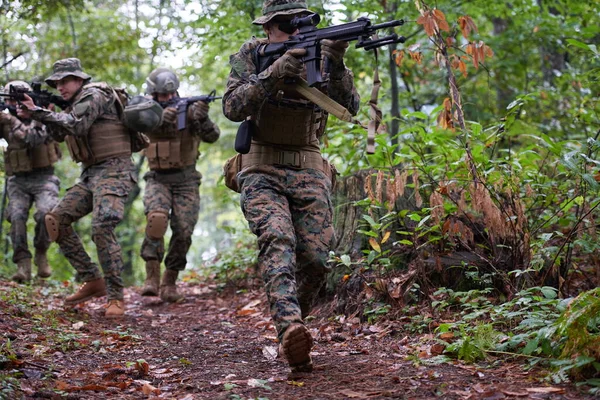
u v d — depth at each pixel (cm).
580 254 564
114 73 1502
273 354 453
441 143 556
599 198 475
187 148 776
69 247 679
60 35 1320
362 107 758
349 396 334
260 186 409
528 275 485
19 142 860
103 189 654
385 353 439
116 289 666
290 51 383
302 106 412
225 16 962
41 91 690
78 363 432
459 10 927
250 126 415
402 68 1008
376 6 895
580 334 342
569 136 863
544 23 977
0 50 1095
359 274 561
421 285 541
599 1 879
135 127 657
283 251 388
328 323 556
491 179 515
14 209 901
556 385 331
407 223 600
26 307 625
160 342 529
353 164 742
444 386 339
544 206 546
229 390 356
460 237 518
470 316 445
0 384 338
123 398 351
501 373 361
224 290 823
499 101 1122
